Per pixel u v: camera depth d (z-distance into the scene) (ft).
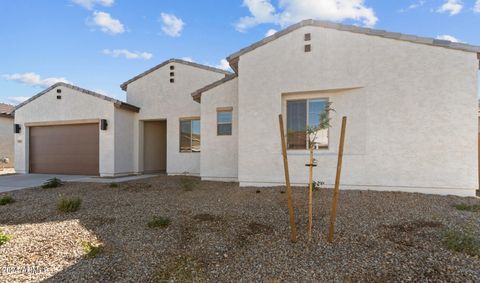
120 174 42.34
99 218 18.01
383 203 19.89
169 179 37.91
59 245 13.53
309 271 10.46
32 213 19.44
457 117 22.35
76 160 44.06
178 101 44.29
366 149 24.70
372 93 24.54
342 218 16.69
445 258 11.02
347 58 25.34
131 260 11.86
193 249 12.86
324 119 17.38
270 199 22.29
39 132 46.37
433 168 22.89
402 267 10.43
